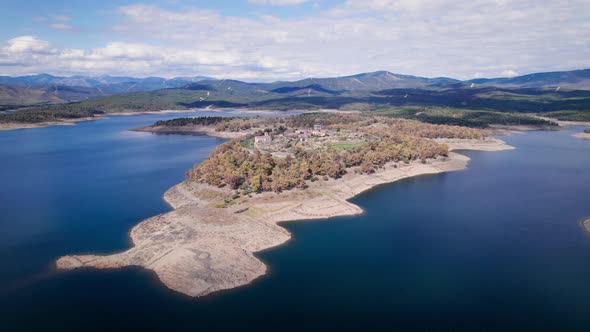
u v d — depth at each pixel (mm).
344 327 108125
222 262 138625
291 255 151000
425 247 158375
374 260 146750
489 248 157500
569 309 117188
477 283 131250
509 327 109062
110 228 175375
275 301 119875
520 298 122688
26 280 130750
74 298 120250
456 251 154875
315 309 116000
